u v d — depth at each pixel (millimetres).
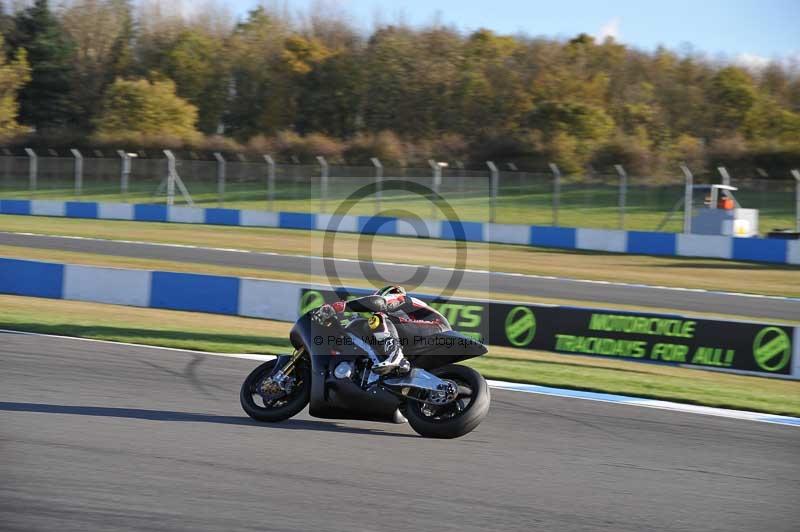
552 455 14203
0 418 15078
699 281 42656
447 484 12258
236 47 120562
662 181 77938
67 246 49562
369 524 10508
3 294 33906
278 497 11367
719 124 100688
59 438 13922
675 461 14242
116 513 10594
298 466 12820
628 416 17516
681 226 65125
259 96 111938
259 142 97625
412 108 104688
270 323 29391
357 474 12523
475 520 10836
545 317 26062
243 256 47312
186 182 79312
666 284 41562
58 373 19375
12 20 134250
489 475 12812
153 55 125062
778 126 99312
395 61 108125
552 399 18922
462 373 14969
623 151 86812
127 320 28406
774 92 110312
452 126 102188
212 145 98250
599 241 55406
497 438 15141
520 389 19984
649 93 104562
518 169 88875
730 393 20609
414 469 12914
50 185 83000
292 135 102375
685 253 52719
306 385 15398
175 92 114125
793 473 13852
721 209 57469
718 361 24281
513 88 103812
